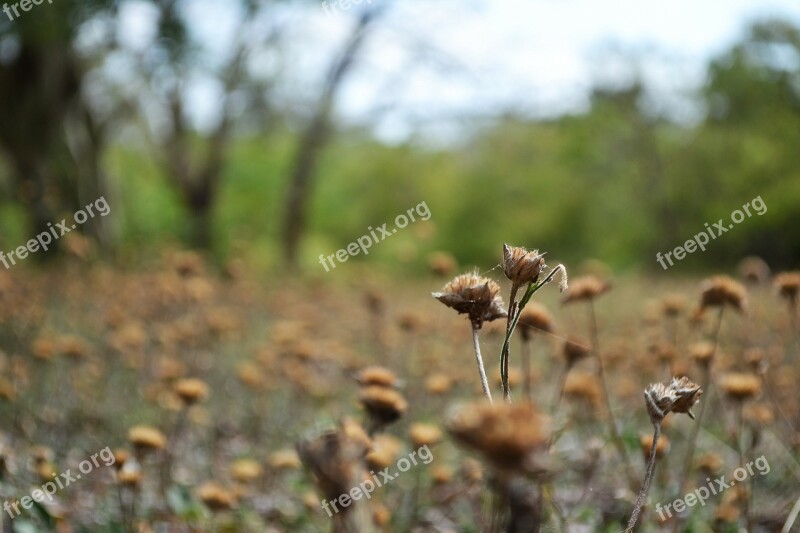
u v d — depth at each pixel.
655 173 29.77
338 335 7.24
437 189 39.84
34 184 14.87
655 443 1.69
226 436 4.61
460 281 1.61
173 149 22.89
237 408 5.12
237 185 27.95
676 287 11.86
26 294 7.41
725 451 3.73
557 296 9.24
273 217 28.25
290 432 4.64
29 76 15.91
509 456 0.78
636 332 6.41
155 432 2.83
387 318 7.84
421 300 9.97
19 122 16.02
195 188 23.38
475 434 0.79
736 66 28.12
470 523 2.94
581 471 3.33
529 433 0.78
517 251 1.61
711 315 4.71
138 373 5.46
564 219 37.28
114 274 10.13
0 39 12.79
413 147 38.59
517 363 5.25
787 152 27.56
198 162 23.97
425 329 5.83
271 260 24.22
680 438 3.84
